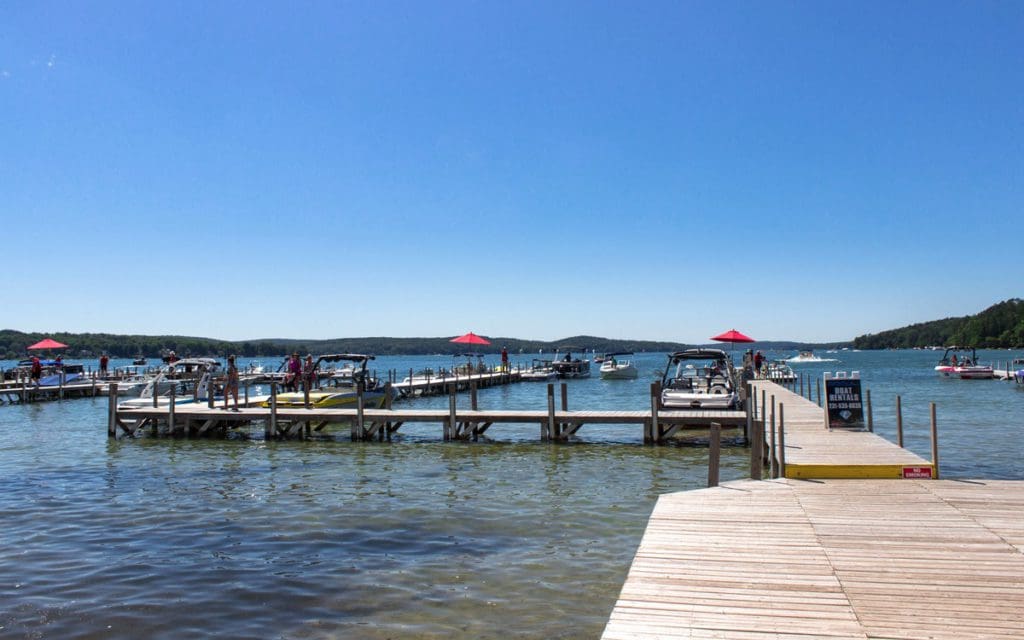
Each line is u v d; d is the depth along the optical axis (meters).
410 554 9.81
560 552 9.80
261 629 7.34
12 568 9.33
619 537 10.53
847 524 8.30
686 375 27.22
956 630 5.24
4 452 19.91
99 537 10.81
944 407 31.78
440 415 21.72
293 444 21.28
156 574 9.06
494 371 55.28
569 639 6.96
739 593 6.09
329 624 7.43
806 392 40.00
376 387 28.59
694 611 5.70
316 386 29.41
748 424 19.91
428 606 7.88
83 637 7.19
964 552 7.15
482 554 9.76
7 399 40.28
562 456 18.61
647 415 20.78
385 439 22.16
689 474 15.88
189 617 7.67
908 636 5.15
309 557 9.73
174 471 16.64
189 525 11.50
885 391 43.06
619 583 8.51
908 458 12.26
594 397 42.25
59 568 9.33
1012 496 9.70
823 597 5.96
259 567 9.31
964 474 15.59
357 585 8.59
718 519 8.57
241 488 14.51
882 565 6.79
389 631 7.22
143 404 25.94
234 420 23.75
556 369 62.56
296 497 13.59
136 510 12.58
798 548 7.37
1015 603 5.75
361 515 12.06
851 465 11.21
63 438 23.06
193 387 31.11
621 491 13.96
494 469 16.66
